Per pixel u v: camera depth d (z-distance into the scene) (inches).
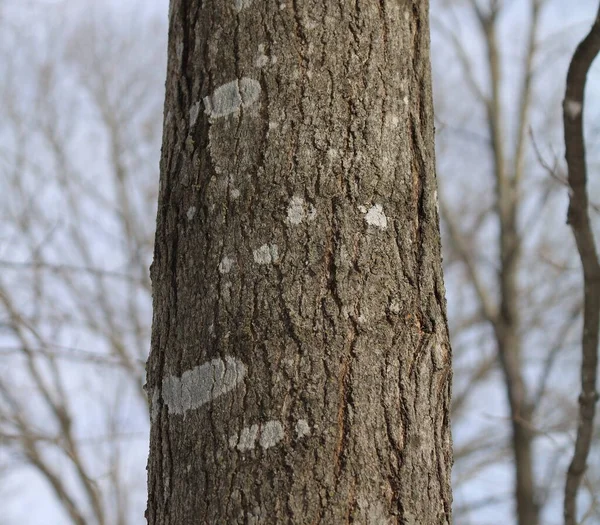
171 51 96.3
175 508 90.7
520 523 274.4
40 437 209.2
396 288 91.7
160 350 92.7
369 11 94.4
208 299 91.4
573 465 117.2
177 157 94.1
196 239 92.4
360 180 92.3
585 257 114.3
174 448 91.3
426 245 92.9
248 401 90.0
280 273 91.0
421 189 93.7
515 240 328.8
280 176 91.9
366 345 90.7
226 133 93.0
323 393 90.0
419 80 95.3
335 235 91.4
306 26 93.5
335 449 89.7
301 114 92.6
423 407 91.4
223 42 94.1
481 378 347.3
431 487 90.8
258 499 89.3
